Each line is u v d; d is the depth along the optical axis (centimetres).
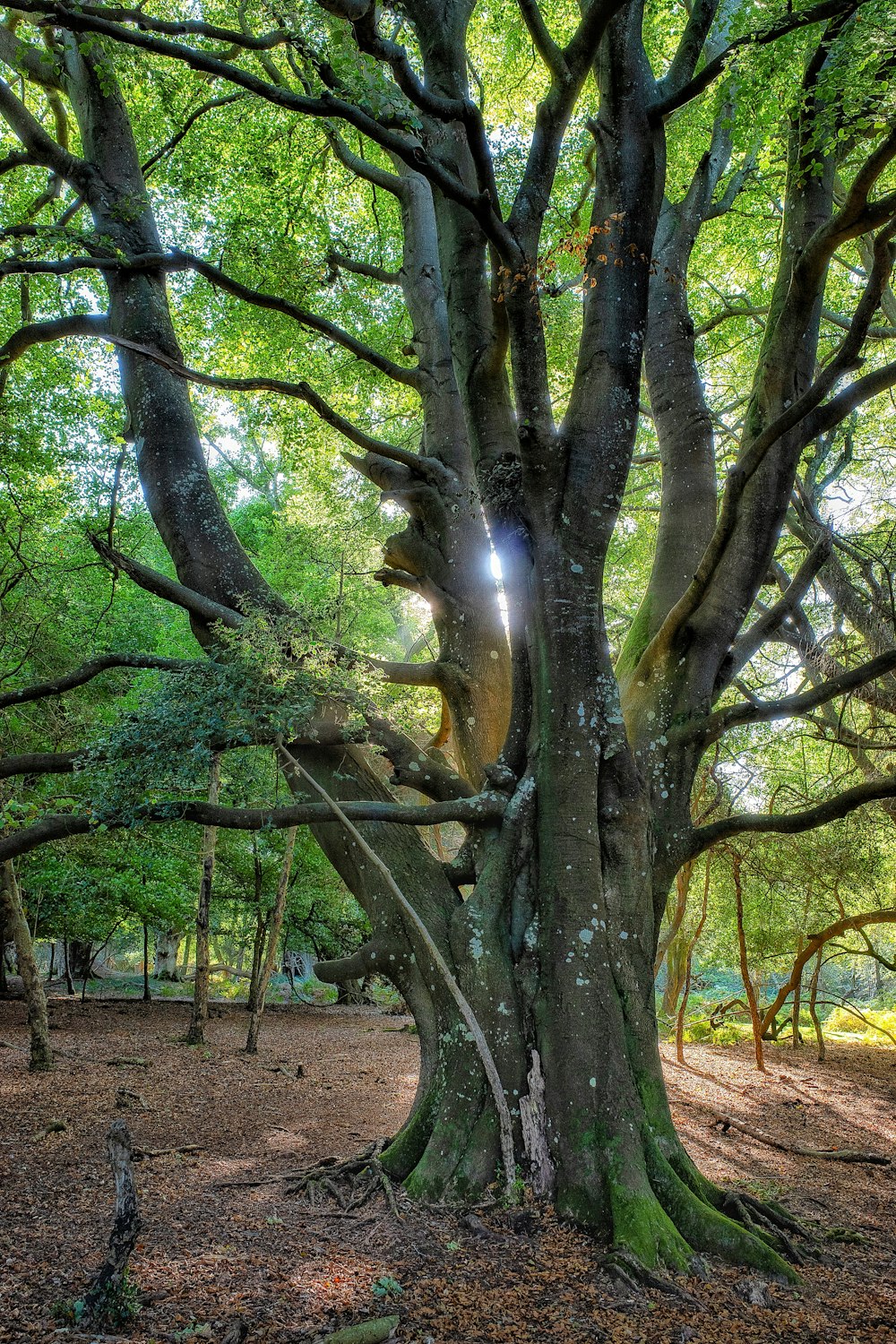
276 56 1179
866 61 650
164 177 1280
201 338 1427
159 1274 504
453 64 882
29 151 946
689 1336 476
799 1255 605
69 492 1543
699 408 895
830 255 687
